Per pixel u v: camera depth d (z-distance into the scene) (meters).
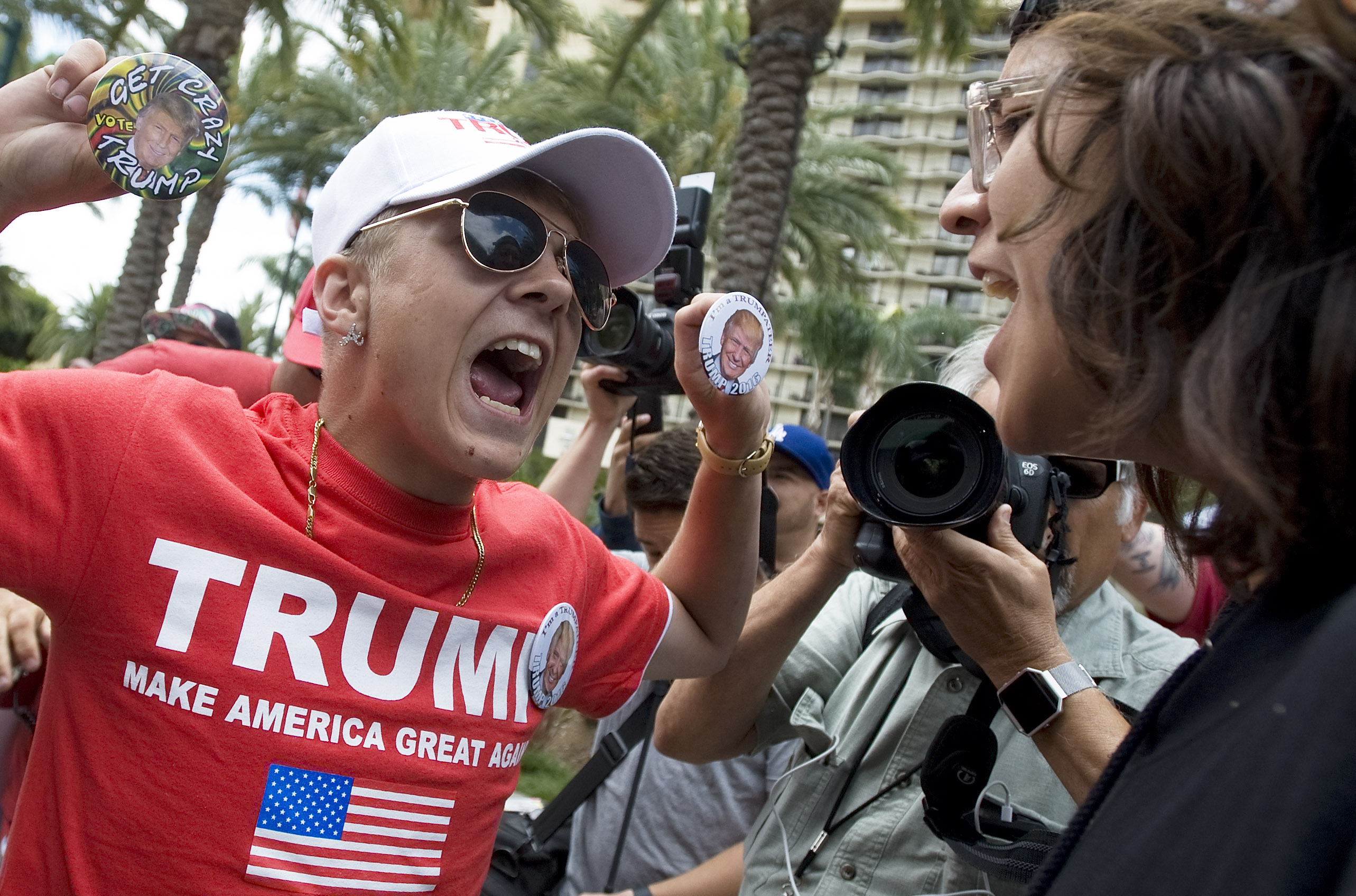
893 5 49.56
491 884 2.05
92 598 1.05
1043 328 0.79
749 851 1.68
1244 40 0.63
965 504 1.26
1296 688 0.52
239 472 1.14
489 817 1.24
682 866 1.98
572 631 1.36
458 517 1.25
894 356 28.69
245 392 2.76
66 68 1.11
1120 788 0.64
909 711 1.58
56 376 1.10
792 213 19.14
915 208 48.41
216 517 1.08
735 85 18.27
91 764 1.04
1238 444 0.58
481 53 19.66
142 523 1.06
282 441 1.19
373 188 1.22
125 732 1.04
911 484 1.31
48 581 1.04
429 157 1.21
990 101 0.94
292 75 15.34
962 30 10.95
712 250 18.88
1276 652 0.58
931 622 1.53
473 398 1.19
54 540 1.04
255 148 20.30
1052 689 1.24
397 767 1.13
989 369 0.93
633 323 2.09
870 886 1.50
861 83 49.97
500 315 1.20
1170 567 3.09
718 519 1.55
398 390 1.16
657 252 1.48
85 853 1.03
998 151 0.97
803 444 2.66
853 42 50.28
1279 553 0.60
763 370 1.45
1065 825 1.40
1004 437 0.88
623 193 1.38
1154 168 0.64
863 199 19.12
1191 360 0.62
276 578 1.10
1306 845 0.48
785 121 8.29
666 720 1.79
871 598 1.85
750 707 1.68
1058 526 1.47
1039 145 0.71
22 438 1.04
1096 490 1.52
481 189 1.23
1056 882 0.63
